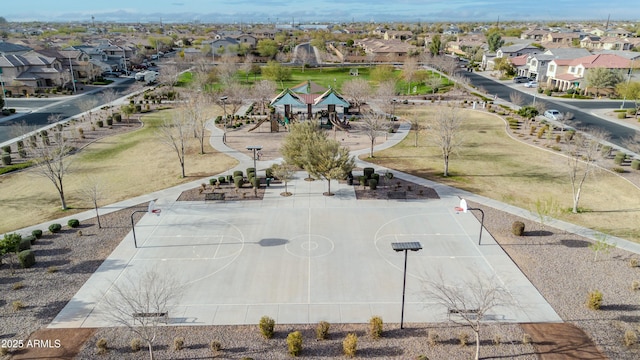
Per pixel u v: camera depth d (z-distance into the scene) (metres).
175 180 43.97
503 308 23.67
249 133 63.28
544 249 29.89
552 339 21.41
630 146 53.12
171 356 20.39
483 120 71.06
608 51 110.25
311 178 43.53
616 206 37.28
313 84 74.00
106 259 29.00
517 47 132.50
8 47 115.88
